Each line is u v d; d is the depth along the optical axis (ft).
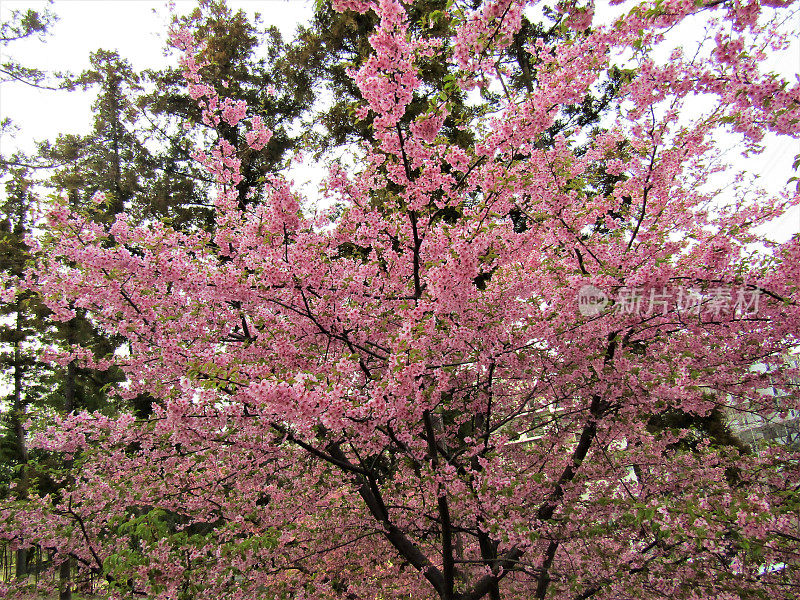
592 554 12.71
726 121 12.57
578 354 14.73
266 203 13.00
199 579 12.72
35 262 15.43
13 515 15.35
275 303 13.96
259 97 46.11
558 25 10.57
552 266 15.37
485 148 11.94
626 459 16.83
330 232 16.31
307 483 17.84
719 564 12.25
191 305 15.23
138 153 49.34
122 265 13.75
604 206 15.57
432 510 15.92
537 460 16.47
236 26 45.47
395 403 11.27
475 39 9.86
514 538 12.18
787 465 15.14
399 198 13.76
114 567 11.96
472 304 14.60
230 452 15.52
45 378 61.16
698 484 15.23
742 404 16.49
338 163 14.70
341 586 17.79
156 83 46.26
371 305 15.88
